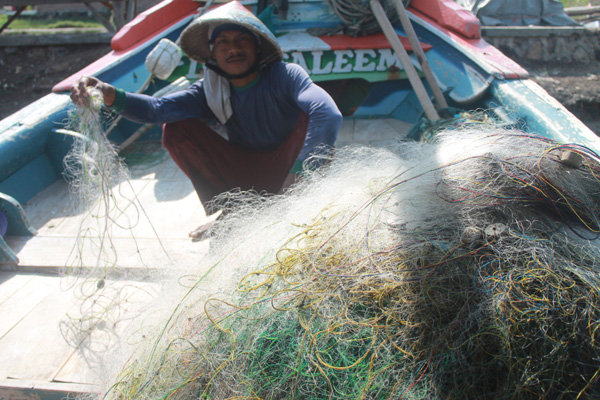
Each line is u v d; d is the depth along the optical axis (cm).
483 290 149
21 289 235
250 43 246
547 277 150
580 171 187
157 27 412
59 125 332
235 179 281
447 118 322
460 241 165
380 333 150
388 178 207
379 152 239
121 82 370
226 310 165
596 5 820
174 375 152
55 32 901
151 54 345
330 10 405
